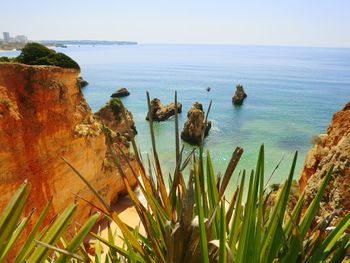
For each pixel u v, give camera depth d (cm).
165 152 4000
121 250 305
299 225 294
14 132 1380
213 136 4919
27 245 233
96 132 2077
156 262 297
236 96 7838
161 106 5972
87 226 239
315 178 900
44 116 1551
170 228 250
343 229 268
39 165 1506
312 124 5941
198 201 245
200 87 10706
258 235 257
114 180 2280
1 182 1305
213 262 273
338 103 8294
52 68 1639
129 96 8500
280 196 280
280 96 9200
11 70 1433
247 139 4853
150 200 300
